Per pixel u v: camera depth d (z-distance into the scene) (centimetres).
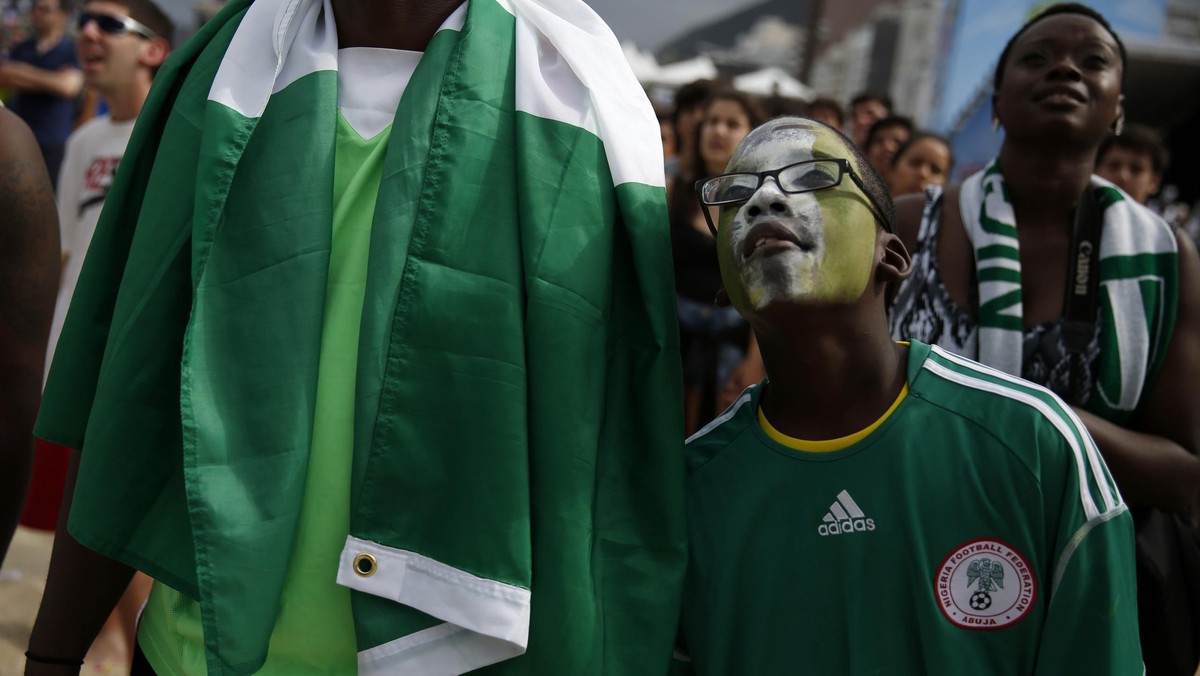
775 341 158
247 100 164
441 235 157
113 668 284
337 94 166
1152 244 206
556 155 162
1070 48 209
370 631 149
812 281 151
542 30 171
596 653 151
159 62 349
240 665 146
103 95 347
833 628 153
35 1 496
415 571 150
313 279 157
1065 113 205
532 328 155
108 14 336
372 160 164
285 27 166
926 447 153
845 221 154
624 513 161
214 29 179
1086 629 146
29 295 203
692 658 163
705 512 164
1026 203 215
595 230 161
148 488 159
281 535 150
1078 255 209
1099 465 152
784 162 158
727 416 172
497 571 148
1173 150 830
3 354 202
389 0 167
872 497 153
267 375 154
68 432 172
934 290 215
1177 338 203
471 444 151
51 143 494
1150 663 201
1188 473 198
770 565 157
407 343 154
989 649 148
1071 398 205
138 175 177
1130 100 819
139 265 162
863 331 157
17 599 344
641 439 162
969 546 149
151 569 158
